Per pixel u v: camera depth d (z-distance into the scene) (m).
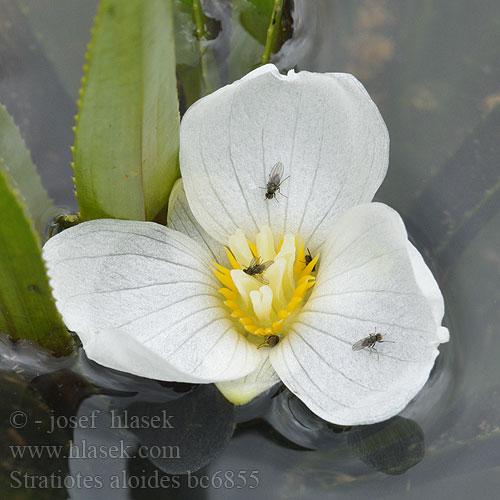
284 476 0.23
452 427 0.23
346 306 0.23
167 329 0.23
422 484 0.23
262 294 0.23
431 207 0.24
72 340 0.23
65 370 0.23
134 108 0.22
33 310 0.23
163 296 0.23
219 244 0.24
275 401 0.23
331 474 0.23
